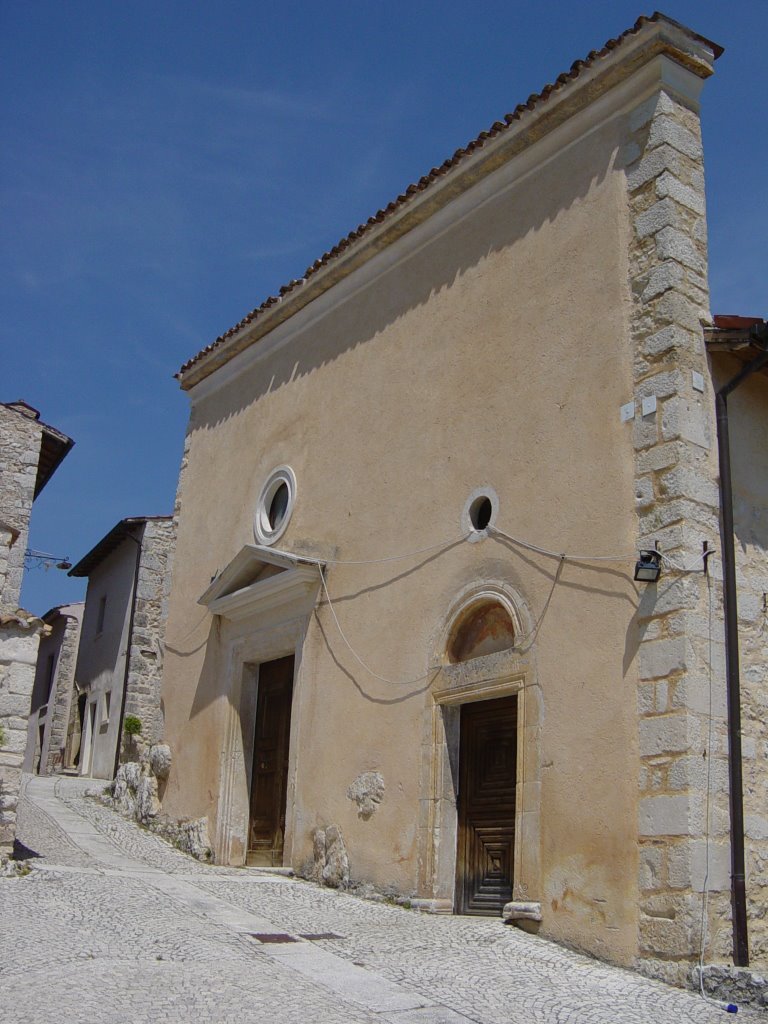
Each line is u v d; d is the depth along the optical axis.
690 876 7.94
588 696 9.15
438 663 10.96
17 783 10.75
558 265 10.72
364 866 11.23
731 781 8.40
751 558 9.36
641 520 9.12
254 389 16.08
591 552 9.48
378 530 12.39
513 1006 6.86
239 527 15.45
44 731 29.20
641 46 10.12
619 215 10.14
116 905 9.31
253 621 14.49
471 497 11.07
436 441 11.81
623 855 8.48
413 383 12.45
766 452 9.88
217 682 14.97
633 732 8.68
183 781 15.15
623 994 7.38
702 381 9.38
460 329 11.91
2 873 10.27
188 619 16.23
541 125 11.14
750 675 8.95
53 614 30.34
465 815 10.52
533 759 9.49
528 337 10.87
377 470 12.68
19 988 6.51
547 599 9.80
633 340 9.68
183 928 8.59
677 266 9.55
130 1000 6.40
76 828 14.77
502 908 9.87
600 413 9.79
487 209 11.94
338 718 12.25
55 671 28.88
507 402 10.92
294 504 14.12
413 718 11.13
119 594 24.33
